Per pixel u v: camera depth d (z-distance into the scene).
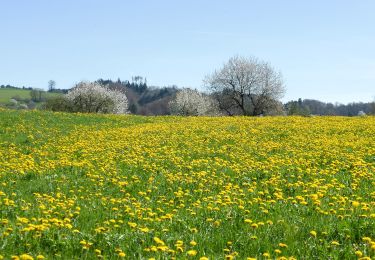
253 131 28.17
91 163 17.84
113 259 7.66
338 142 22.73
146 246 8.23
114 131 30.25
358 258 7.53
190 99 93.06
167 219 9.91
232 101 77.06
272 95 75.38
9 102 120.00
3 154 20.77
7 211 10.38
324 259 7.57
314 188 12.78
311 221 9.50
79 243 8.19
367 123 31.80
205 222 9.75
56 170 16.23
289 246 8.10
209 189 13.30
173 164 17.61
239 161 18.11
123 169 16.66
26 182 14.34
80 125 34.34
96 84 83.81
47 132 29.92
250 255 7.84
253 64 75.62
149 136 26.78
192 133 27.91
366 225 8.93
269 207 10.92
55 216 10.18
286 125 31.38
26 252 7.81
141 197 12.59
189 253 7.41
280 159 17.75
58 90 145.12
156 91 154.25
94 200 11.97
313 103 115.00
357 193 12.17
